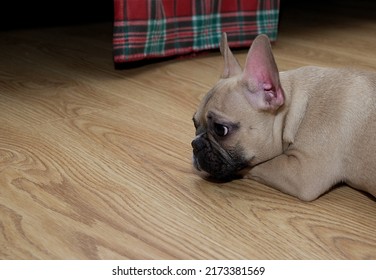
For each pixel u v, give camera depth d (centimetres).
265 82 60
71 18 162
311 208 60
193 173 67
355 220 58
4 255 50
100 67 111
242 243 53
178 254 51
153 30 108
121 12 102
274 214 59
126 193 62
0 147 73
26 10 160
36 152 72
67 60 116
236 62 66
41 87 98
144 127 81
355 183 62
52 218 56
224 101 60
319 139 61
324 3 190
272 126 61
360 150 60
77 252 51
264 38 58
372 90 61
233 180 66
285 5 184
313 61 115
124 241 53
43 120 83
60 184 64
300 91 63
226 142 60
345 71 65
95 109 88
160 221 57
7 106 89
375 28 149
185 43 115
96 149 73
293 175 61
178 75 105
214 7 117
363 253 52
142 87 99
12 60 115
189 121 84
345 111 61
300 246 53
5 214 57
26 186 63
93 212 58
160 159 71
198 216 58
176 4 111
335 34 141
